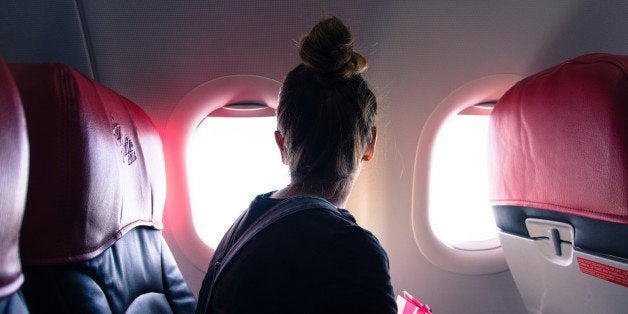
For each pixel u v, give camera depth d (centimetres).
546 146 107
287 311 51
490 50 149
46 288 72
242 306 53
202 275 159
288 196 67
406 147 156
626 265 89
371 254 54
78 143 73
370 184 160
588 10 148
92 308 76
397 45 145
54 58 136
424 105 152
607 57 93
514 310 177
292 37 141
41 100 73
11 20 132
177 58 141
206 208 157
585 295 108
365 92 68
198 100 143
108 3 134
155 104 144
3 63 45
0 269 41
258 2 136
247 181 154
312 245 54
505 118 126
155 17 136
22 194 44
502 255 170
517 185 123
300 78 66
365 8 140
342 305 50
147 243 107
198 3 136
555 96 101
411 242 166
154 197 115
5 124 42
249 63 142
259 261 55
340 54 61
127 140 97
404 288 171
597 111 89
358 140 66
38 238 73
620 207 88
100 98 86
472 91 151
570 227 104
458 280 172
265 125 152
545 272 122
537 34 149
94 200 77
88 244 78
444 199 165
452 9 143
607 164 88
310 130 64
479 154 162
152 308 102
